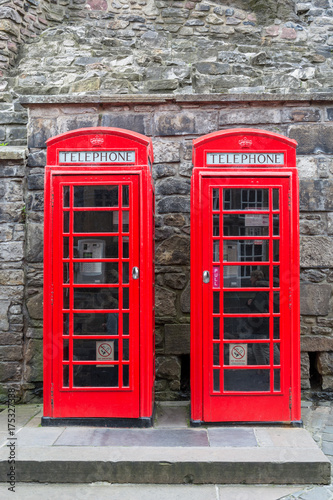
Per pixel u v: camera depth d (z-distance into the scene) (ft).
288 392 12.75
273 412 12.75
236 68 20.71
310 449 11.01
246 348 12.83
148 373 12.78
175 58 21.70
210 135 12.85
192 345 12.89
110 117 16.31
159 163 16.25
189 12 25.13
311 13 25.35
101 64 20.77
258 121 16.24
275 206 12.85
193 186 12.86
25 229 16.11
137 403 12.78
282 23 25.13
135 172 12.80
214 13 25.13
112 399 12.78
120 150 12.85
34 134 16.30
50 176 12.85
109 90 19.26
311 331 15.94
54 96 16.14
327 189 16.08
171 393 15.85
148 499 9.74
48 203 12.87
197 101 16.10
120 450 11.00
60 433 12.22
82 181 12.84
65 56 21.25
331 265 15.97
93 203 12.88
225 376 12.80
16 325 15.84
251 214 12.86
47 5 24.68
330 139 16.19
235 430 12.45
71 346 12.82
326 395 15.93
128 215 12.87
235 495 9.88
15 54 22.52
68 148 12.87
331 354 15.97
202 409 12.79
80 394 12.80
